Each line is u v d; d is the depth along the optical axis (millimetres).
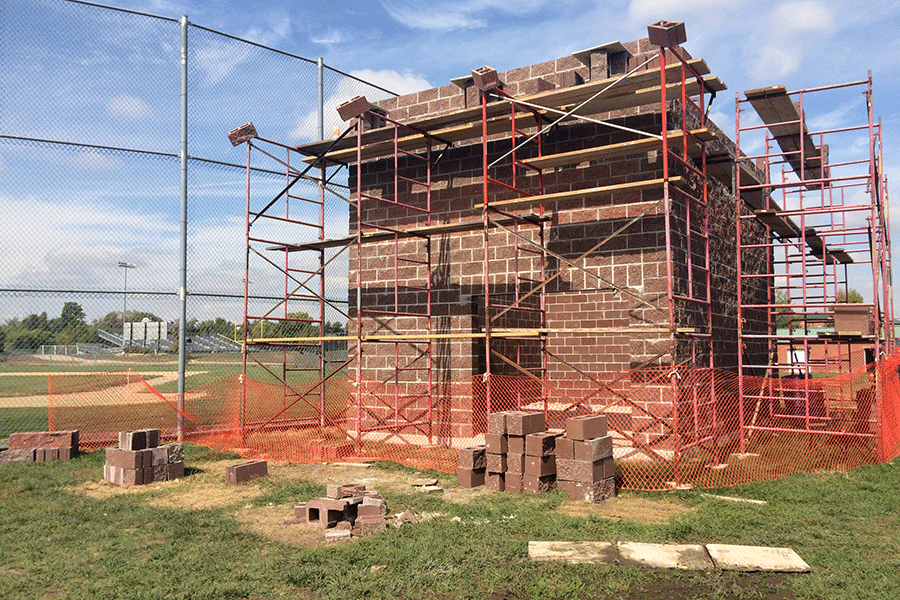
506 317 13695
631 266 12148
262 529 7773
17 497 9422
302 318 16000
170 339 17172
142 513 8344
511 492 9422
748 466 10680
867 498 8695
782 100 12266
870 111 11344
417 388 13883
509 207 12375
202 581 6051
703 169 11820
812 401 15289
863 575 6027
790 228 17453
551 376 14930
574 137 13086
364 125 15930
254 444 13805
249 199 14578
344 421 16391
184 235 14211
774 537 7113
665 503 8789
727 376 14234
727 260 15047
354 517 8016
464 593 5715
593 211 12648
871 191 11328
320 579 6074
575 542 6984
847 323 11633
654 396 11430
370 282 15344
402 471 11016
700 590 5781
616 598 5633
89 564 6547
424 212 14859
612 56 12719
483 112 11812
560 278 12852
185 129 14297
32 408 20609
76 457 12422
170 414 18109
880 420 11203
